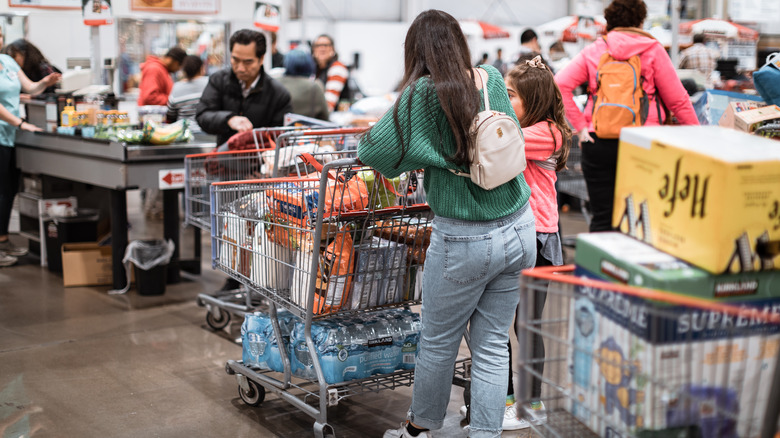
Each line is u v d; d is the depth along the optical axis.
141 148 4.80
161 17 7.63
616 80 3.95
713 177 1.47
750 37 6.47
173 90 6.20
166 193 5.29
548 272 1.82
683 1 7.38
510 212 2.39
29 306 4.81
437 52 2.33
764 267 1.51
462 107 2.26
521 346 1.79
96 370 3.76
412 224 2.88
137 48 7.58
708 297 1.51
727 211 1.46
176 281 5.45
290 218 2.88
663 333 1.49
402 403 3.44
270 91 4.78
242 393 3.33
